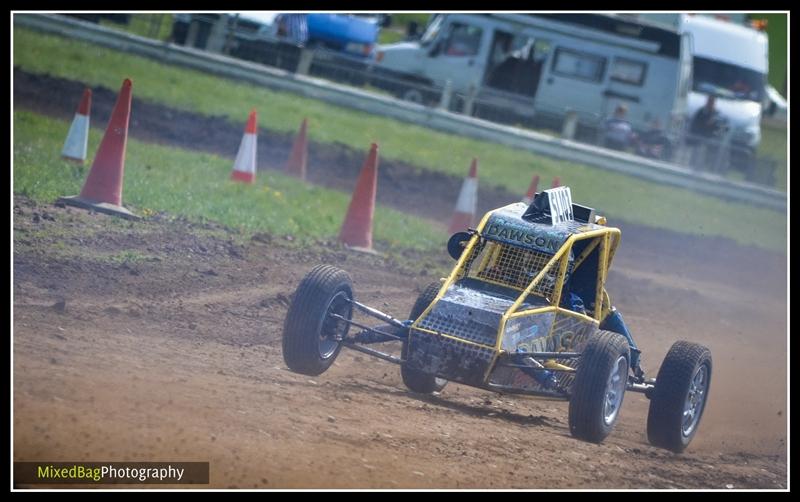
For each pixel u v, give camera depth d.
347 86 113.44
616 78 113.25
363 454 25.03
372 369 37.00
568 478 26.52
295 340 30.75
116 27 112.06
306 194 70.75
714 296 68.19
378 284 51.03
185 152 74.19
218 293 42.09
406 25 154.62
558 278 32.12
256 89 105.75
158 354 31.33
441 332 29.92
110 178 50.00
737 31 128.75
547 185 95.06
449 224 76.25
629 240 82.75
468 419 31.17
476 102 112.94
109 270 41.03
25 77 87.12
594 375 29.89
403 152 95.50
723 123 119.88
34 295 35.66
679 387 32.31
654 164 108.00
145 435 23.44
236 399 27.41
